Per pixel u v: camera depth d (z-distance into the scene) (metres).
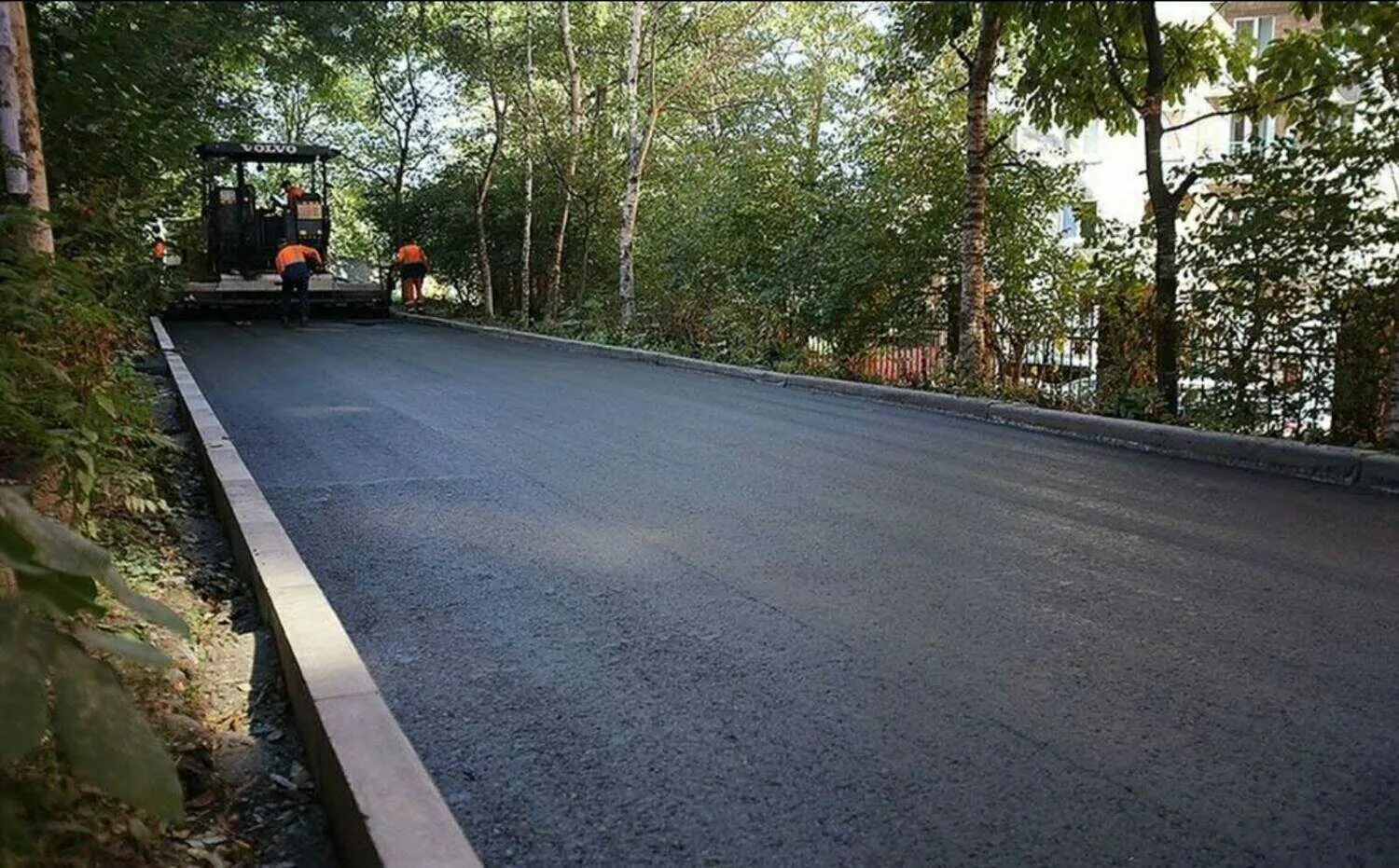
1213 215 11.67
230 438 9.06
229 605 5.03
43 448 4.76
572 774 3.31
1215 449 8.77
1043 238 13.95
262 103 12.20
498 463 8.13
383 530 6.19
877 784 3.23
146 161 8.48
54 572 1.83
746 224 16.91
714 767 3.34
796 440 9.40
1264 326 9.48
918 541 6.00
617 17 19.31
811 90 17.83
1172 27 10.12
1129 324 10.93
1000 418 10.92
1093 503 7.02
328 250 29.98
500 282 28.20
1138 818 3.03
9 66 5.48
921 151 14.12
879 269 14.33
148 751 1.78
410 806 2.80
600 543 5.91
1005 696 3.86
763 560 5.58
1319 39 9.11
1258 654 4.28
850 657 4.24
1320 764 3.35
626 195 20.53
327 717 3.29
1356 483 7.78
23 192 5.71
